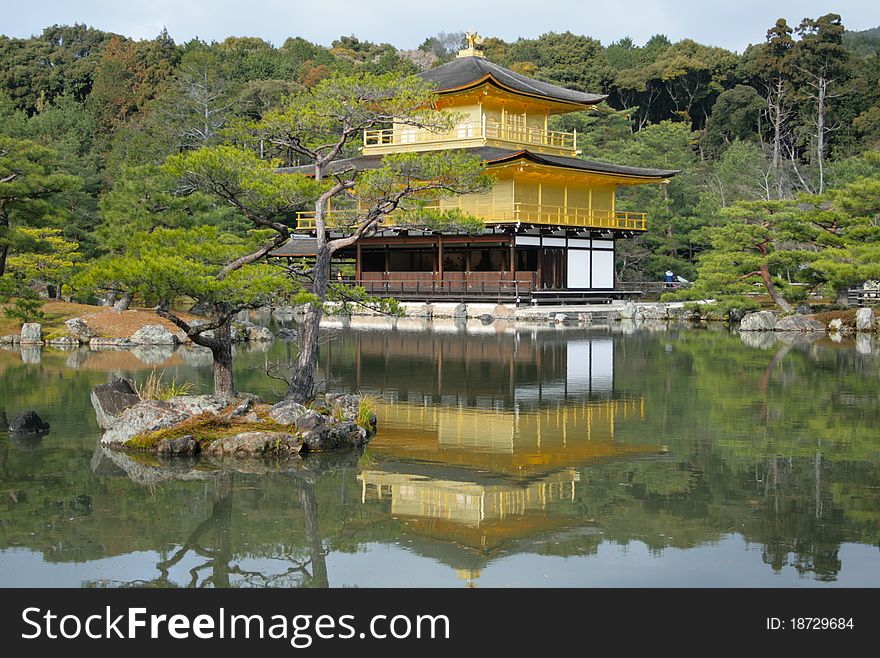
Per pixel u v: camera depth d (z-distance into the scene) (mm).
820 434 20578
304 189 20469
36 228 45844
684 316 58438
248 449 18500
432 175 20875
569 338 44375
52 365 32469
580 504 15211
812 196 49562
